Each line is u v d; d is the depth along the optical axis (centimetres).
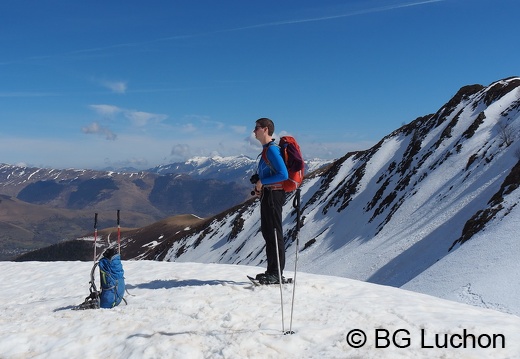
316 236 10075
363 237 8544
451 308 812
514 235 3716
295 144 873
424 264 5366
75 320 802
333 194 12062
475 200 6281
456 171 8225
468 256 3822
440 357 545
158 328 712
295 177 873
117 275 930
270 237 916
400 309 749
